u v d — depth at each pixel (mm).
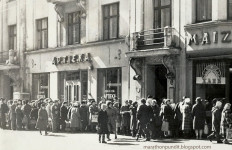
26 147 13211
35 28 30766
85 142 16859
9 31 33250
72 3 27453
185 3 20469
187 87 20438
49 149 13781
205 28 19266
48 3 29562
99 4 25438
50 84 29141
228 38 18500
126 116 20203
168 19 21766
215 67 19609
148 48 21984
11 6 32750
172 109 18281
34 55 30641
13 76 31984
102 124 16734
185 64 20406
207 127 17797
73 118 21922
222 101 18609
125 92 23578
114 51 24297
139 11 22859
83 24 26656
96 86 25422
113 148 14602
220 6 18891
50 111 23469
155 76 22953
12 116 24500
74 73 27453
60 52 28359
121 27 23969
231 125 15844
